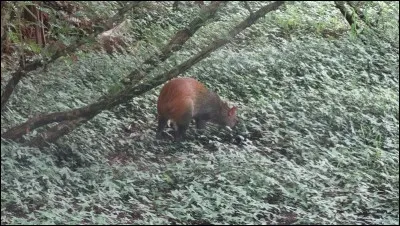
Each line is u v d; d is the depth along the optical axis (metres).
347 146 9.15
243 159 8.44
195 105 9.84
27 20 8.76
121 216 6.96
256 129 9.98
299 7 15.12
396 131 9.61
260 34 14.02
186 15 14.40
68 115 7.75
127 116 10.41
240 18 13.41
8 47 9.20
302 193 7.62
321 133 9.65
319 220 7.09
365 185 7.88
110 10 10.27
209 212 7.04
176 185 7.92
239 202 7.33
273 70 12.23
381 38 13.66
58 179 7.38
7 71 9.33
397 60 12.68
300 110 10.39
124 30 12.66
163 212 7.06
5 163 7.17
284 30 14.54
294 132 9.54
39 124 7.75
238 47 13.48
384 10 14.09
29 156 7.52
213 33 12.47
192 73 11.66
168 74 7.84
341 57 12.62
